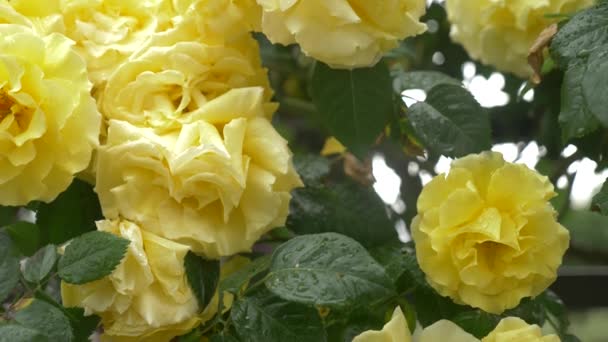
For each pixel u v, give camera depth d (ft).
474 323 2.96
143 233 2.85
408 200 4.07
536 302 3.14
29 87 2.78
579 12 2.92
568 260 5.09
